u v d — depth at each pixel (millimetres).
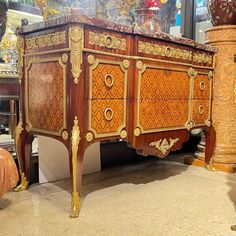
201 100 2367
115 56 1667
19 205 1685
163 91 1975
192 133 3283
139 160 2912
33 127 1812
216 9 2578
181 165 2748
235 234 1395
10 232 1360
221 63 2580
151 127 1918
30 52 1798
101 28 1579
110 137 1699
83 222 1483
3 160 1542
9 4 2289
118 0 2334
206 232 1410
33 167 2082
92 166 2451
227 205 1761
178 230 1426
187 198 1869
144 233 1387
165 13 3270
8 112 2479
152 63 1867
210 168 2566
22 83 1866
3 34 2186
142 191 1990
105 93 1644
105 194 1916
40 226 1427
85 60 1532
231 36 2539
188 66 2170
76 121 1524
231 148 2600
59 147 2172
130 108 1795
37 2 1956
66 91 1559
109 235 1357
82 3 2133
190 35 3461
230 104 2598
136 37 1750
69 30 1499
